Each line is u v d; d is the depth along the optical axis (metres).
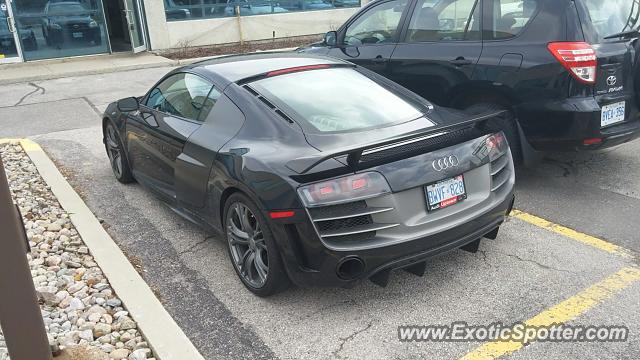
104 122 5.45
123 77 12.13
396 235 2.97
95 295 3.35
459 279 3.50
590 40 4.41
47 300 3.27
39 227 4.30
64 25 13.88
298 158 3.01
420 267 3.20
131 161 5.00
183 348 2.82
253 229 3.30
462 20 5.14
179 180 3.96
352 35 6.33
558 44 4.44
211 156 3.51
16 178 5.45
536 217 4.36
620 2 4.75
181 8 15.06
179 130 3.97
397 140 2.87
